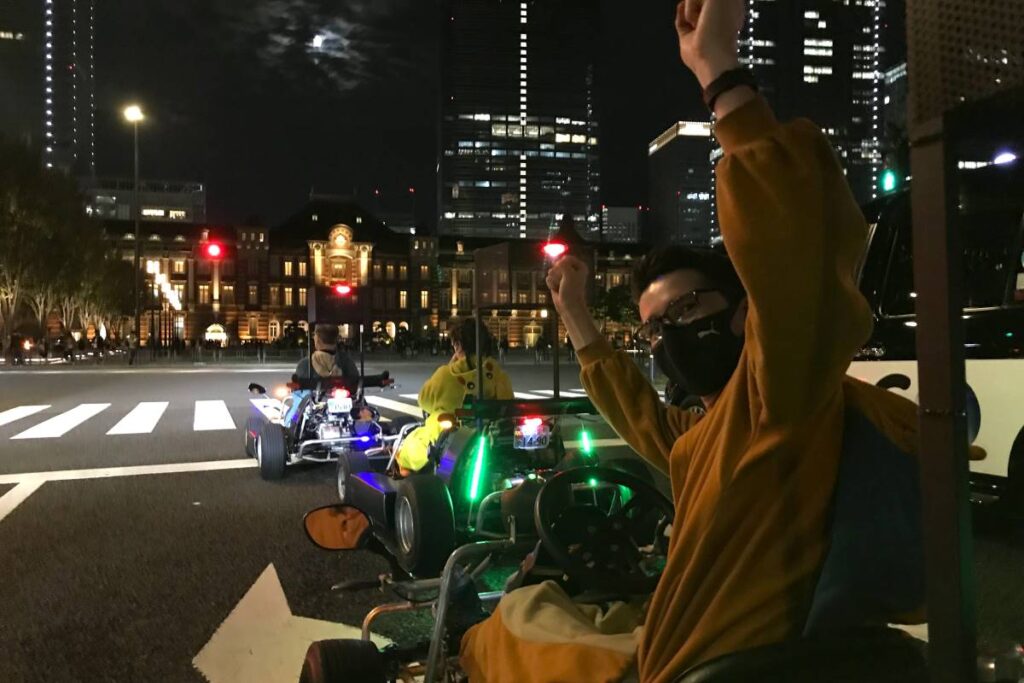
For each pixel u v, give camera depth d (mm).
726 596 1387
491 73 184750
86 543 5961
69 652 3941
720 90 1282
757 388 1359
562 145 187375
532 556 2195
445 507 4137
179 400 18766
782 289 1210
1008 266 5773
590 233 187750
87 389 22562
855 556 1354
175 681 3623
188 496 7680
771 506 1374
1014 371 5188
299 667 3758
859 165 178625
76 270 49844
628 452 9219
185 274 102062
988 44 960
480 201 184625
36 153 43000
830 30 185625
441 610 2416
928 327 1069
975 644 1047
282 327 105812
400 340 60750
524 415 3871
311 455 8508
